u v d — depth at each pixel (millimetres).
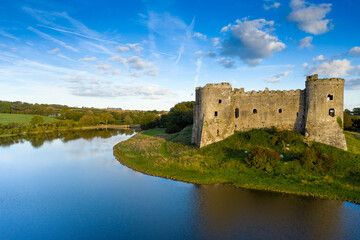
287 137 33969
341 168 27172
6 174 33312
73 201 23328
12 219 19969
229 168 29125
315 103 33938
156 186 26062
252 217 19156
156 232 17484
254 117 39469
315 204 20953
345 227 17672
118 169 33562
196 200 22422
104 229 18078
